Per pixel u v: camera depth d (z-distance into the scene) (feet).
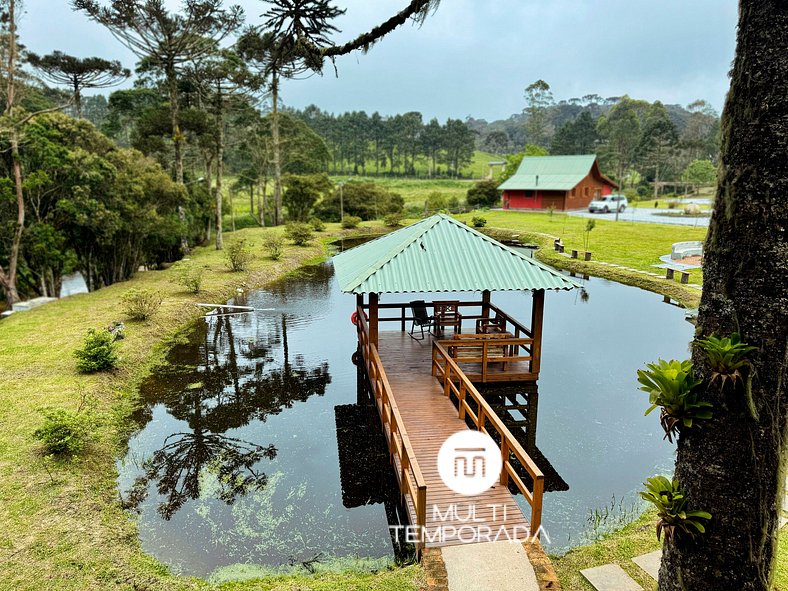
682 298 57.00
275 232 114.32
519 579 15.71
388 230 124.26
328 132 314.35
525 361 37.76
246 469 25.76
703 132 293.43
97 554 18.03
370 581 16.25
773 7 7.97
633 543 18.06
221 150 92.32
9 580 16.40
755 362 8.60
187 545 19.99
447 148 312.29
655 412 30.99
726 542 9.38
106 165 59.52
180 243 87.25
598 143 291.58
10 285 55.16
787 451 9.07
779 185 8.18
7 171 55.42
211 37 78.07
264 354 42.91
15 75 57.00
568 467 25.22
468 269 32.30
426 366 35.42
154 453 27.17
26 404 29.50
